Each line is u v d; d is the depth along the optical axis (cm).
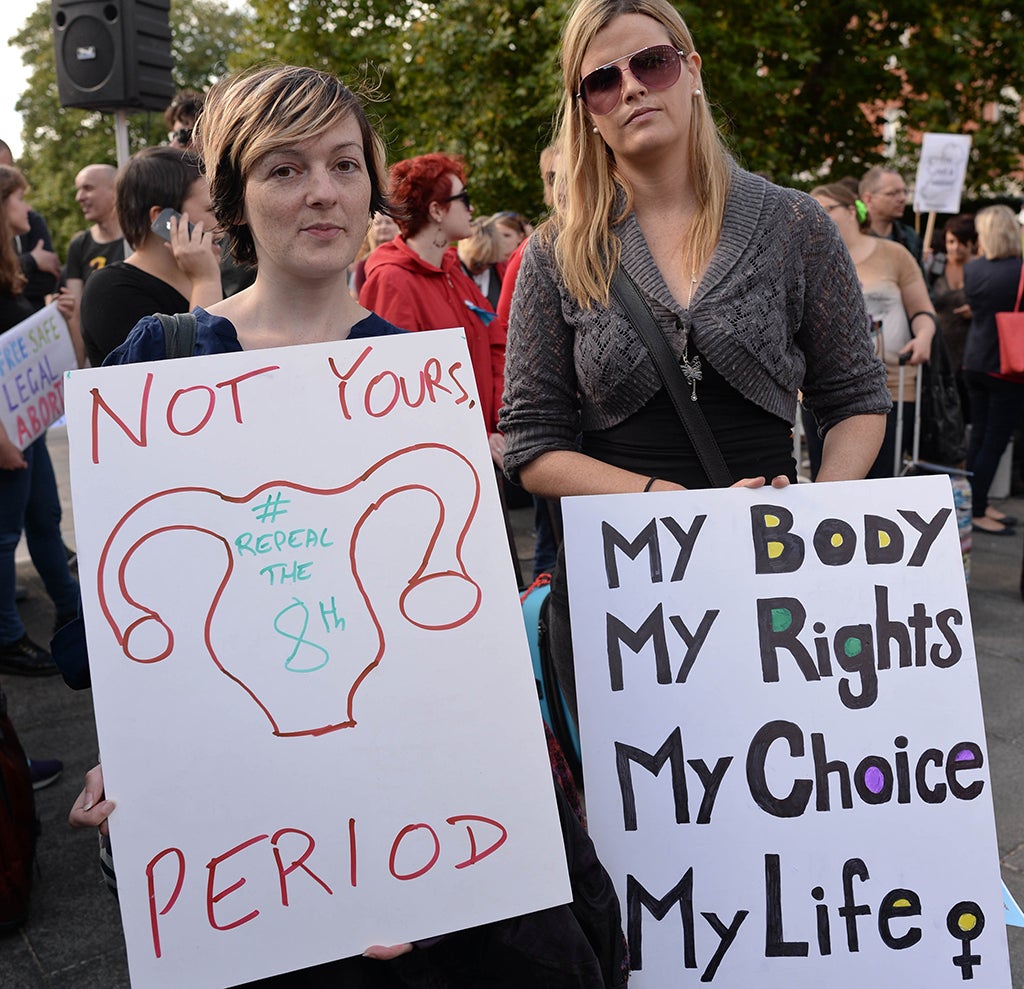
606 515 158
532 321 182
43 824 294
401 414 137
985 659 405
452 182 338
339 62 1557
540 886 134
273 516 132
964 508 425
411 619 134
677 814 154
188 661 128
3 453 365
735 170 177
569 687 182
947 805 155
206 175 149
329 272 144
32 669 399
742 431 172
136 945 124
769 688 156
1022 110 1400
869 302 421
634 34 165
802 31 1123
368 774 130
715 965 153
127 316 275
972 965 153
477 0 1143
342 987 135
